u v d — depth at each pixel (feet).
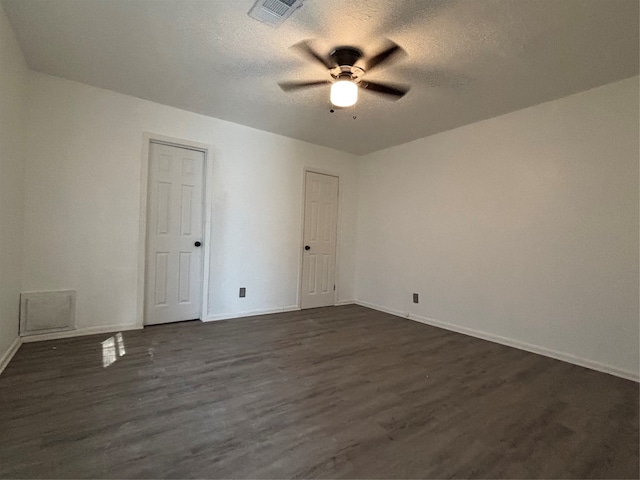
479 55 7.71
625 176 8.72
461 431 5.90
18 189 8.67
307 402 6.75
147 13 6.69
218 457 4.96
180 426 5.73
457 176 12.70
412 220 14.44
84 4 6.48
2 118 7.14
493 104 10.46
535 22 6.51
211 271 12.72
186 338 10.48
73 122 9.99
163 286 11.88
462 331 12.30
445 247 13.06
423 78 8.83
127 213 10.91
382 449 5.31
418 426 6.01
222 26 7.01
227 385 7.37
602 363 8.96
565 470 4.96
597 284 9.14
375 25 6.76
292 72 8.90
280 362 8.84
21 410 6.02
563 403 7.04
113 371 7.84
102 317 10.59
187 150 12.17
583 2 5.93
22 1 6.43
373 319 13.94
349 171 16.89
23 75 8.76
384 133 13.60
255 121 12.75
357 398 7.00
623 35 6.86
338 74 8.21
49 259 9.72
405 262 14.67
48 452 4.91
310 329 12.14
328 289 16.30
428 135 13.73
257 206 13.79
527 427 6.09
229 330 11.54
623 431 6.02
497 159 11.45
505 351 10.32
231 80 9.46
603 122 9.09
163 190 11.76
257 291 13.96
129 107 10.85
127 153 10.85
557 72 8.43
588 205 9.34
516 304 10.82
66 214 9.95
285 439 5.47
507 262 11.10
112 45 7.92
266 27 6.99
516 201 10.91
